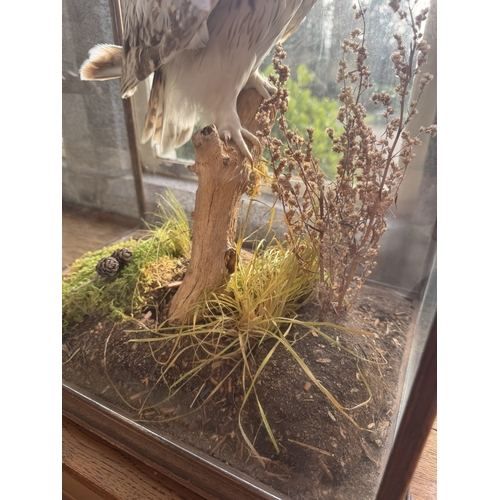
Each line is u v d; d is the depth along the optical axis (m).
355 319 0.61
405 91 0.48
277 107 0.53
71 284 0.77
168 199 0.96
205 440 0.51
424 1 0.45
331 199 0.55
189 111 0.63
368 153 0.51
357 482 0.44
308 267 0.62
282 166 0.55
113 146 0.96
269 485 0.47
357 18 0.51
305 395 0.50
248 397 0.51
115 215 1.03
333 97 0.56
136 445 0.58
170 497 0.53
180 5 0.46
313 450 0.46
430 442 0.47
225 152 0.54
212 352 0.57
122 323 0.67
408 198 0.58
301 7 0.53
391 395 0.50
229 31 0.50
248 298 0.61
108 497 0.54
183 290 0.65
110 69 0.70
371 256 0.58
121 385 0.59
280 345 0.56
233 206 0.61
